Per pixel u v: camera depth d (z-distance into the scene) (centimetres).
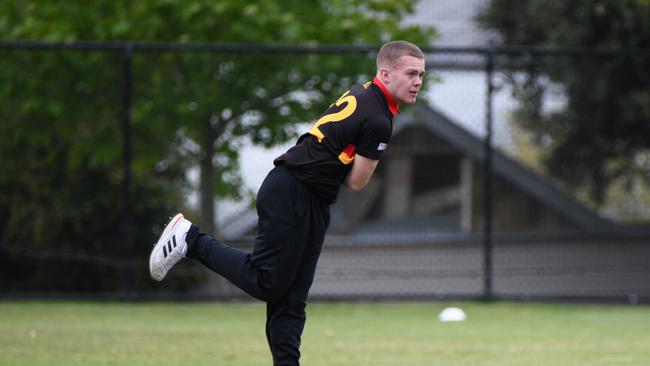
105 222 3859
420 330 2794
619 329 2831
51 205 3825
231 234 3631
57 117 3556
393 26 3659
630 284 3862
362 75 3538
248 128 3603
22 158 3812
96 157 3578
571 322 3016
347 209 3756
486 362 2133
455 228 3800
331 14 3625
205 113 3538
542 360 2167
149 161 3622
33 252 3606
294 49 3322
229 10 3466
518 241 3825
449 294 3481
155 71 3522
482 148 3878
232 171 3625
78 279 3859
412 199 3800
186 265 3775
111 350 2269
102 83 3538
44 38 3522
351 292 3797
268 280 1503
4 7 3625
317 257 1555
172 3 3397
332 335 2666
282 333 1532
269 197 1509
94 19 3569
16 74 3484
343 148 1503
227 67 3516
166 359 2133
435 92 3853
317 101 3562
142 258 3850
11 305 3319
